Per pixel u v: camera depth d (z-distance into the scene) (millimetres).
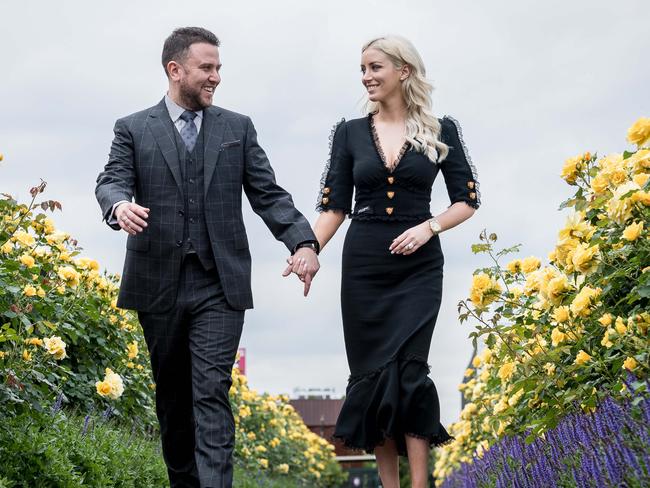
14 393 4949
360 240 4988
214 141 4605
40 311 5746
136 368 8297
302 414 55312
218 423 4355
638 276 4098
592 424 3613
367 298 4949
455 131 5141
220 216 4535
